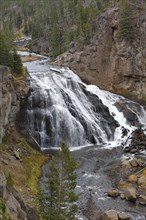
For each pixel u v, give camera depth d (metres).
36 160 57.97
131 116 77.38
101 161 59.31
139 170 54.88
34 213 36.78
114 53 95.75
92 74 98.38
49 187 37.19
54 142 68.25
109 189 48.75
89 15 112.19
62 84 80.00
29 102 70.00
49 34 146.00
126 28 92.44
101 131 72.31
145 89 89.31
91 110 77.25
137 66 90.56
